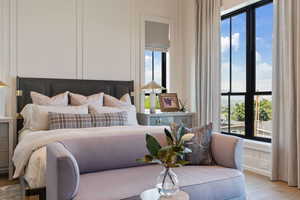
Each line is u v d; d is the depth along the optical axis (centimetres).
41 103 346
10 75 360
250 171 367
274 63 324
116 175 202
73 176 158
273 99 323
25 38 369
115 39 432
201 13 448
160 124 416
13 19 362
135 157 237
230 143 230
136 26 451
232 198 202
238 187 206
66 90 384
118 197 159
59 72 391
